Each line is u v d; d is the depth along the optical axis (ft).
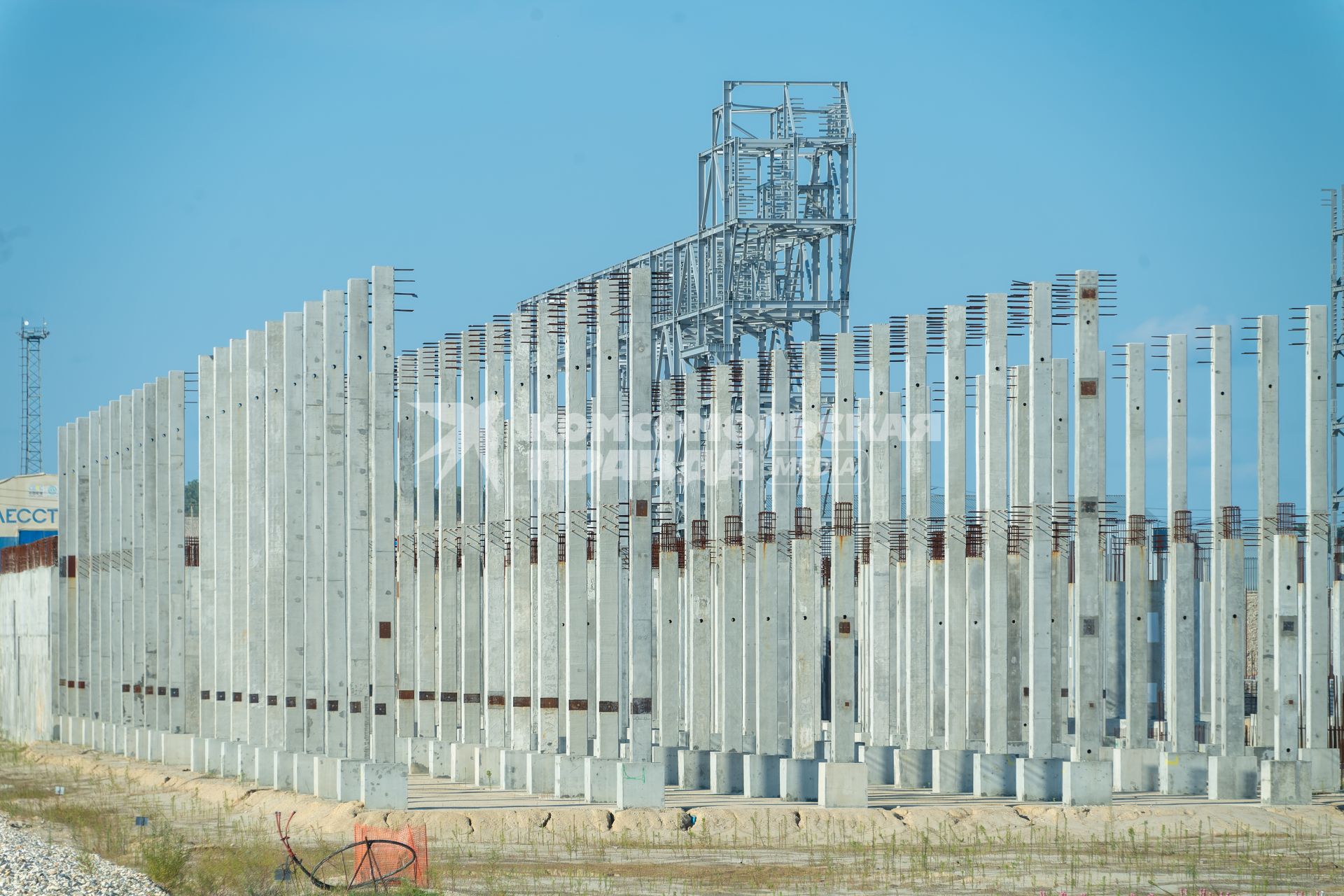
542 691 173.88
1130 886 124.36
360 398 172.14
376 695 174.91
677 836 149.48
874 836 148.66
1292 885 125.39
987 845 144.36
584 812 157.07
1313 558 176.76
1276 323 176.55
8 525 466.29
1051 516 168.45
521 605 179.52
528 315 181.37
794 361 188.44
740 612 181.98
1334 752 177.78
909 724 184.55
